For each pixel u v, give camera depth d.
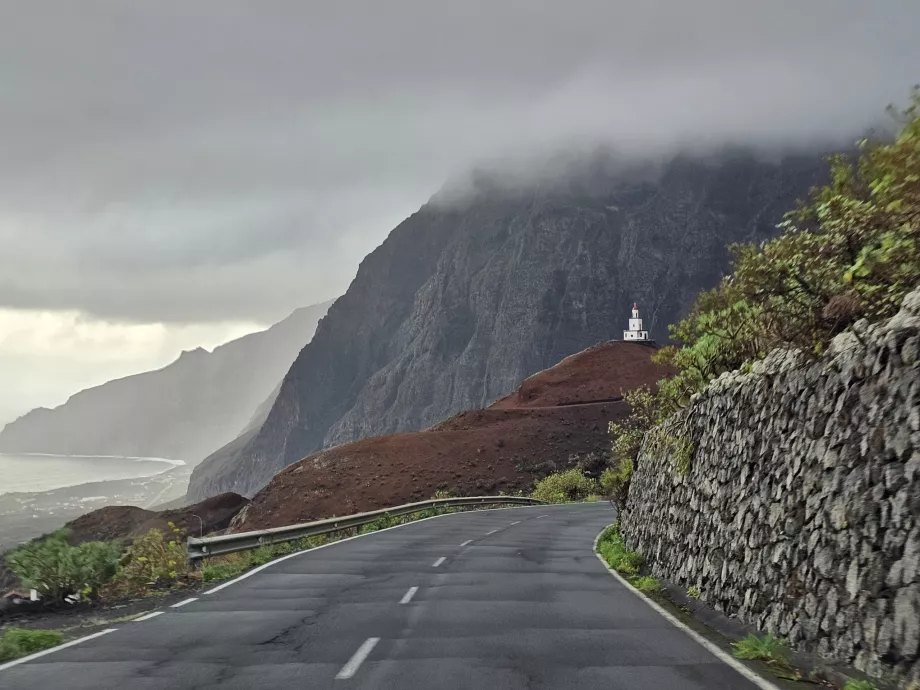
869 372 8.01
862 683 6.73
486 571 16.97
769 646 8.59
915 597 6.47
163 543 16.58
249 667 8.29
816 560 8.39
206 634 10.20
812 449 9.05
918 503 6.70
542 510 46.56
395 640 9.59
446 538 26.28
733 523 11.24
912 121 8.23
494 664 8.28
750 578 10.15
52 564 13.02
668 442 17.16
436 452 86.00
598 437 91.69
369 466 81.88
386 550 21.98
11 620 11.89
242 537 19.47
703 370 16.16
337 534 27.52
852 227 8.88
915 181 8.03
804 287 9.82
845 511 7.93
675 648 9.08
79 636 10.36
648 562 17.22
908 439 7.02
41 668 8.42
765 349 12.56
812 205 9.88
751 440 11.22
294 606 12.38
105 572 13.67
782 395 10.34
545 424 95.75
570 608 12.01
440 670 8.02
